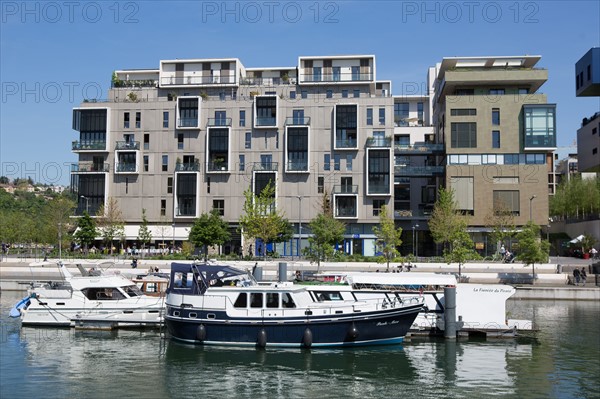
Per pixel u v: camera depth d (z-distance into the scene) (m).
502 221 78.81
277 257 76.56
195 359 29.48
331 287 34.72
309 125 84.19
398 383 25.83
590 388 25.14
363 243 83.69
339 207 83.44
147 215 86.00
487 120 86.44
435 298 35.50
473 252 70.62
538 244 60.16
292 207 84.31
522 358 30.12
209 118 86.62
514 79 87.00
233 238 84.81
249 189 78.19
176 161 86.25
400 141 107.12
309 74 92.50
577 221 94.44
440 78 98.75
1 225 86.38
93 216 84.31
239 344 31.97
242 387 25.14
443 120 93.00
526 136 84.81
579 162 89.25
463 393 24.44
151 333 35.50
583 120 87.38
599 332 36.47
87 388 24.83
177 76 94.75
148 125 87.25
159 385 25.31
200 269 33.47
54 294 37.38
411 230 92.25
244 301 32.19
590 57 69.50
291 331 31.69
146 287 39.84
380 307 32.47
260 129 85.75
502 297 34.78
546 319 41.44
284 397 23.91
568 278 57.09
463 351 31.47
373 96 86.88
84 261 66.31
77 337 34.53
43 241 85.00
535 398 23.81
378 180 83.31
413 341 33.56
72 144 87.06
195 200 84.62
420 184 100.06
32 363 28.84
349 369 27.92
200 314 32.50
